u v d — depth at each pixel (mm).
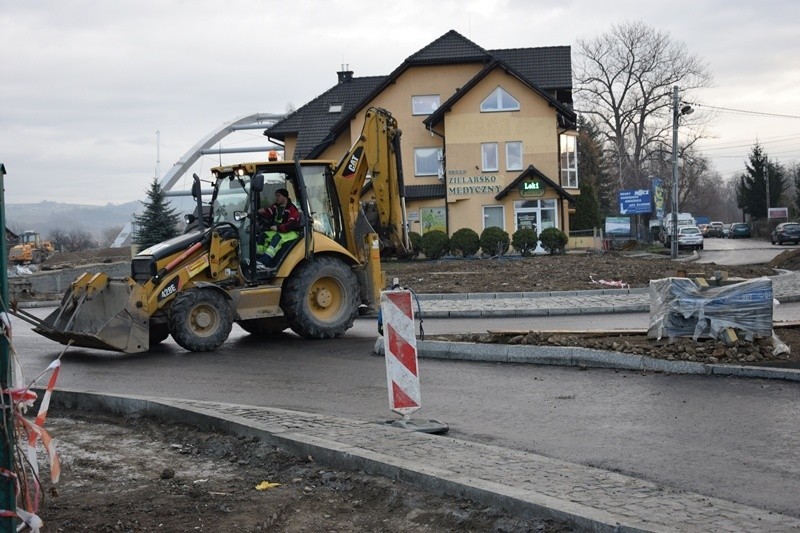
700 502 6023
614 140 77812
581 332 13531
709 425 8719
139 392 11906
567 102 59875
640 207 63688
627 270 29672
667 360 11539
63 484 7367
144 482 7391
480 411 9898
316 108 61156
